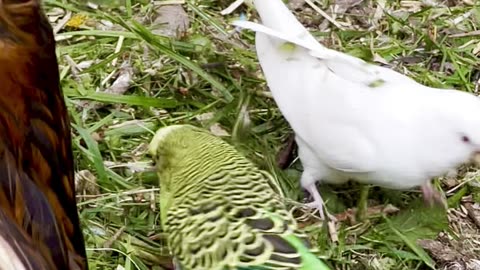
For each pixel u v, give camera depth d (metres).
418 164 0.68
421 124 0.68
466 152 0.67
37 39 0.52
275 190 0.67
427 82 0.81
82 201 0.72
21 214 0.48
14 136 0.49
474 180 0.75
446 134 0.67
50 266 0.48
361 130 0.68
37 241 0.48
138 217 0.72
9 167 0.48
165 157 0.66
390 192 0.73
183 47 0.81
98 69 0.80
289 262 0.60
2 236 0.44
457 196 0.74
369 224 0.72
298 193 0.73
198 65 0.80
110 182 0.73
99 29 0.83
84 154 0.74
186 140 0.66
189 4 0.85
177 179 0.65
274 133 0.76
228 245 0.61
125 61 0.81
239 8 0.85
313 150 0.70
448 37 0.84
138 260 0.69
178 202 0.64
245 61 0.80
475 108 0.68
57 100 0.53
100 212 0.72
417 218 0.72
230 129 0.77
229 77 0.79
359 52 0.81
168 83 0.80
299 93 0.70
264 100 0.78
